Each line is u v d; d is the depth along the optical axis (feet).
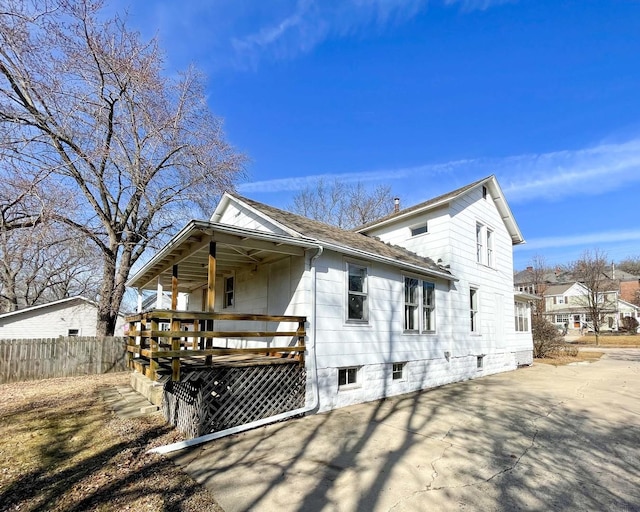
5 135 39.09
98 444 16.85
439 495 12.05
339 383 24.94
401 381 28.86
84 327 66.23
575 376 39.83
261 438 17.67
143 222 53.16
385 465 14.53
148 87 47.21
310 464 14.62
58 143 43.70
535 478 13.41
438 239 37.37
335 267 24.47
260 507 11.22
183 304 51.44
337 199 109.60
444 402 25.77
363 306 26.40
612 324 150.00
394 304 28.89
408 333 30.01
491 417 21.77
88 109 44.91
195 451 16.02
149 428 19.39
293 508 11.18
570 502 11.62
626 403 25.88
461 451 16.12
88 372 41.98
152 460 14.93
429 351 32.22
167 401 21.49
